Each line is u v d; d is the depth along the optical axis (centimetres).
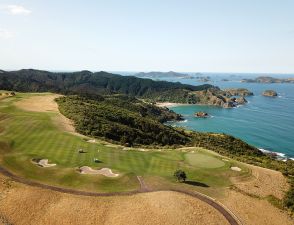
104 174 4919
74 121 8819
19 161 5078
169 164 5731
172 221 3747
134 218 3769
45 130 7044
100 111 11206
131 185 4606
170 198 4228
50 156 5425
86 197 4178
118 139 8412
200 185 4891
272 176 5862
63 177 4666
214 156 6462
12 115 8306
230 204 4384
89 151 5888
